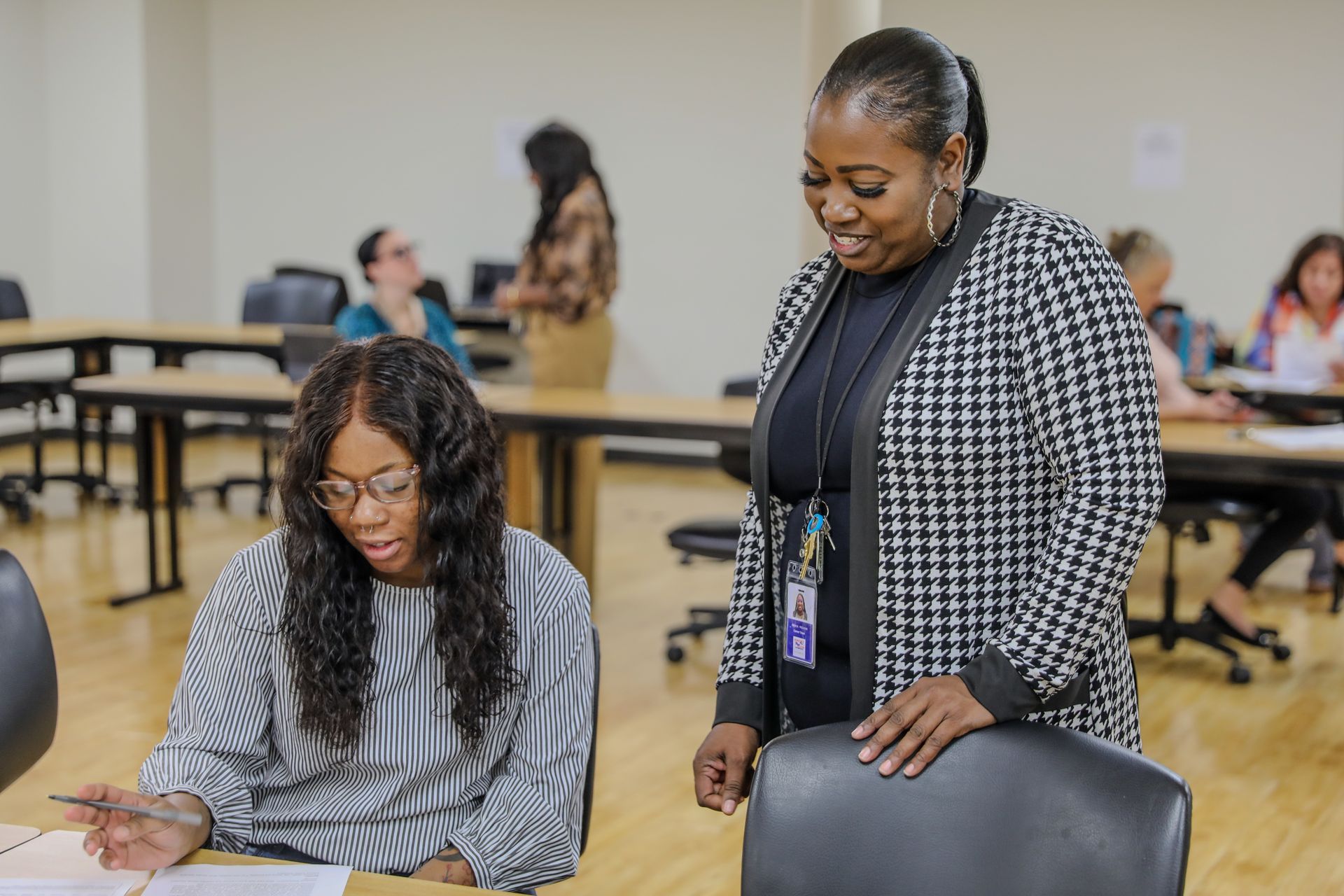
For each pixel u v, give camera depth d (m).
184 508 6.36
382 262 4.54
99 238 8.20
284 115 8.41
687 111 7.62
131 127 8.05
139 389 4.61
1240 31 6.66
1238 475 3.57
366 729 1.52
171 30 8.17
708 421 4.00
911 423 1.43
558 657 1.57
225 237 8.62
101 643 4.30
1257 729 3.67
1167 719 3.74
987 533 1.45
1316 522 4.20
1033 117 7.04
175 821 1.35
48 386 6.16
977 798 1.33
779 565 1.63
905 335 1.46
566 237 4.71
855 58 1.40
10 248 8.05
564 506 4.79
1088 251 1.39
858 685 1.50
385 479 1.42
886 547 1.47
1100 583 1.36
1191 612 4.91
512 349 7.96
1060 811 1.29
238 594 1.52
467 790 1.56
